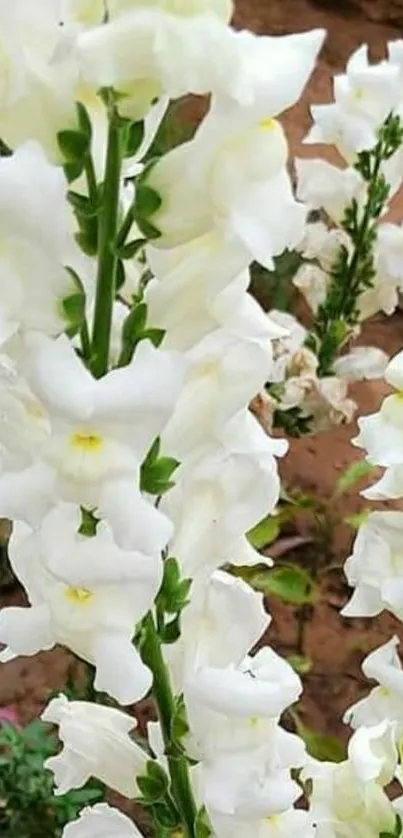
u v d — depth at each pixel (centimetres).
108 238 38
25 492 39
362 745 50
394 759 51
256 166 37
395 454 51
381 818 50
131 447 38
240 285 40
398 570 53
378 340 110
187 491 43
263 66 36
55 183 36
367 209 81
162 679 44
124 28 35
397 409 52
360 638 87
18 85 37
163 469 41
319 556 90
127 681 40
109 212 37
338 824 51
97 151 38
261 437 44
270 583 84
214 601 44
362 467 88
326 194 83
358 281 84
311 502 89
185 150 37
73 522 39
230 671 43
